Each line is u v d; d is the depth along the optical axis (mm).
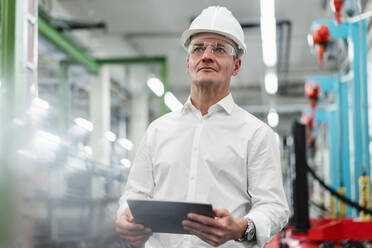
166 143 1574
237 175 1481
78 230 4875
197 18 1600
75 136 9008
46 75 9234
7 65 3400
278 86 13484
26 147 3271
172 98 13047
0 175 2902
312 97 6289
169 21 8828
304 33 9508
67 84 8258
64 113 8141
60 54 7805
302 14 8531
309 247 3523
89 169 5586
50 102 9203
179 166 1525
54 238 4367
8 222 2795
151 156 1612
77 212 5004
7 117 3209
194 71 1562
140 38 9906
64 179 5191
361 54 4406
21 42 3459
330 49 4707
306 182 3625
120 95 12219
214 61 1525
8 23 3443
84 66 8258
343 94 6043
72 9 7996
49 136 3998
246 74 12664
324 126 9273
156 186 1575
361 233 3525
